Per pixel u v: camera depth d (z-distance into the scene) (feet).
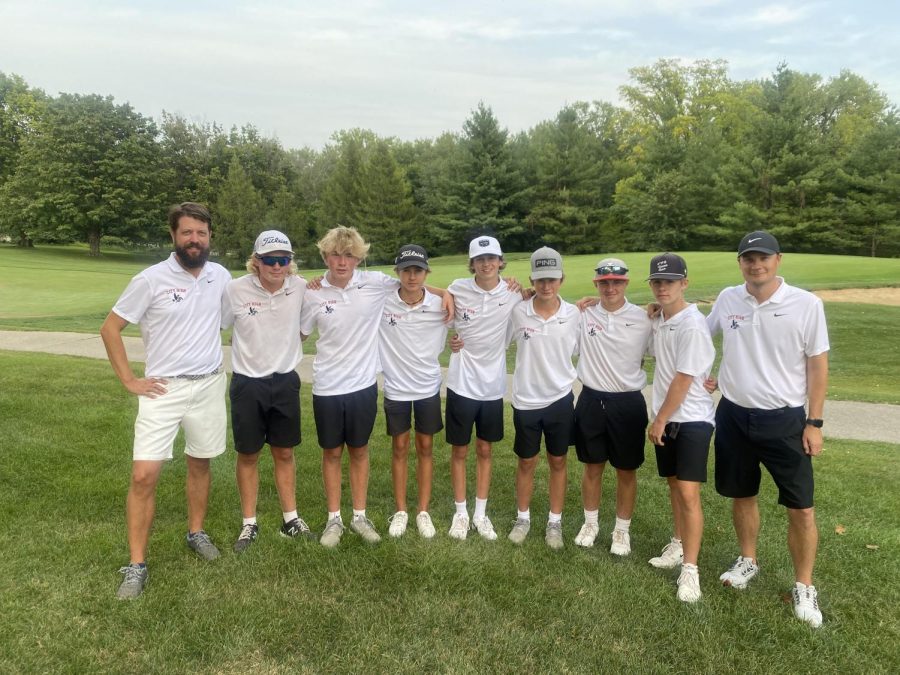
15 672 7.98
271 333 11.43
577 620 9.49
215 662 8.32
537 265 11.71
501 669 8.38
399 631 9.12
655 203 128.67
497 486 15.35
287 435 11.87
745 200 116.98
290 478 12.25
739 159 119.96
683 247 131.85
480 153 145.89
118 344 10.32
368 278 12.17
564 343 12.01
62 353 31.45
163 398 10.62
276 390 11.60
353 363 11.93
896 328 36.11
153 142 152.76
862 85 136.87
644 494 14.75
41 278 79.71
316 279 12.03
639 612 9.76
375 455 17.03
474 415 12.61
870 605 10.09
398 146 194.29
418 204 169.89
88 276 85.87
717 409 11.12
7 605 9.32
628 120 163.12
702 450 10.69
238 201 152.25
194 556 11.12
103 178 140.97
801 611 9.74
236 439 11.68
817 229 110.52
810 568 9.96
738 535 11.13
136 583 9.92
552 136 145.59
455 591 10.24
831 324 37.04
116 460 15.42
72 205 137.49
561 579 10.72
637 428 11.82
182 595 9.85
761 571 11.27
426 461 12.87
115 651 8.51
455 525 12.59
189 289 10.79
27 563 10.49
